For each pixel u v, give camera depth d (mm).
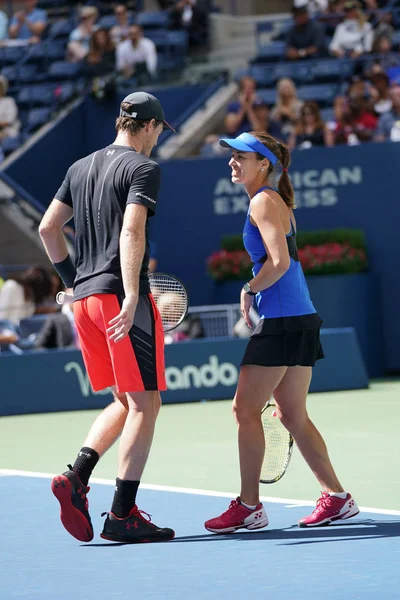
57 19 59312
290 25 52875
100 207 15516
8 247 46250
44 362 34250
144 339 15242
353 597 12047
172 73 51188
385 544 14633
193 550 14812
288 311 15656
